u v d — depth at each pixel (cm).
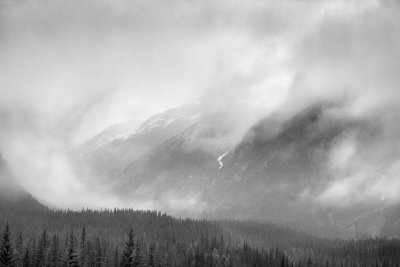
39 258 19638
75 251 19325
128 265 19500
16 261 18762
